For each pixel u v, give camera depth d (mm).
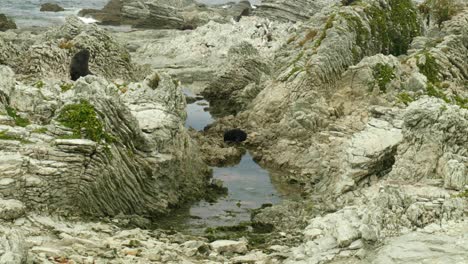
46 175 21797
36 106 25297
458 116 25062
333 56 38531
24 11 88500
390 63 36969
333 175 28516
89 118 23656
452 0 49312
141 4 81500
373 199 21984
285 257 19141
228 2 110062
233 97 46281
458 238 18578
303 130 34938
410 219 19891
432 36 45375
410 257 17578
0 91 24656
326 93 38000
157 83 32031
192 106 45656
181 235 22234
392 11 44125
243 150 35188
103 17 82562
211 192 28797
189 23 78875
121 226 22734
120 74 42375
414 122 25297
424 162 24734
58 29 45625
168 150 27484
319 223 20969
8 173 21141
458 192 22047
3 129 22641
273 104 38156
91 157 23000
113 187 23875
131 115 25688
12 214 20266
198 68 56094
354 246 18688
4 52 38844
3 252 15539
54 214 21688
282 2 73000
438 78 37656
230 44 59969
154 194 26078
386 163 26922
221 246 20234
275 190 29391
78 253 18094
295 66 39281
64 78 37188
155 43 60688
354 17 41406
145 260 18297
